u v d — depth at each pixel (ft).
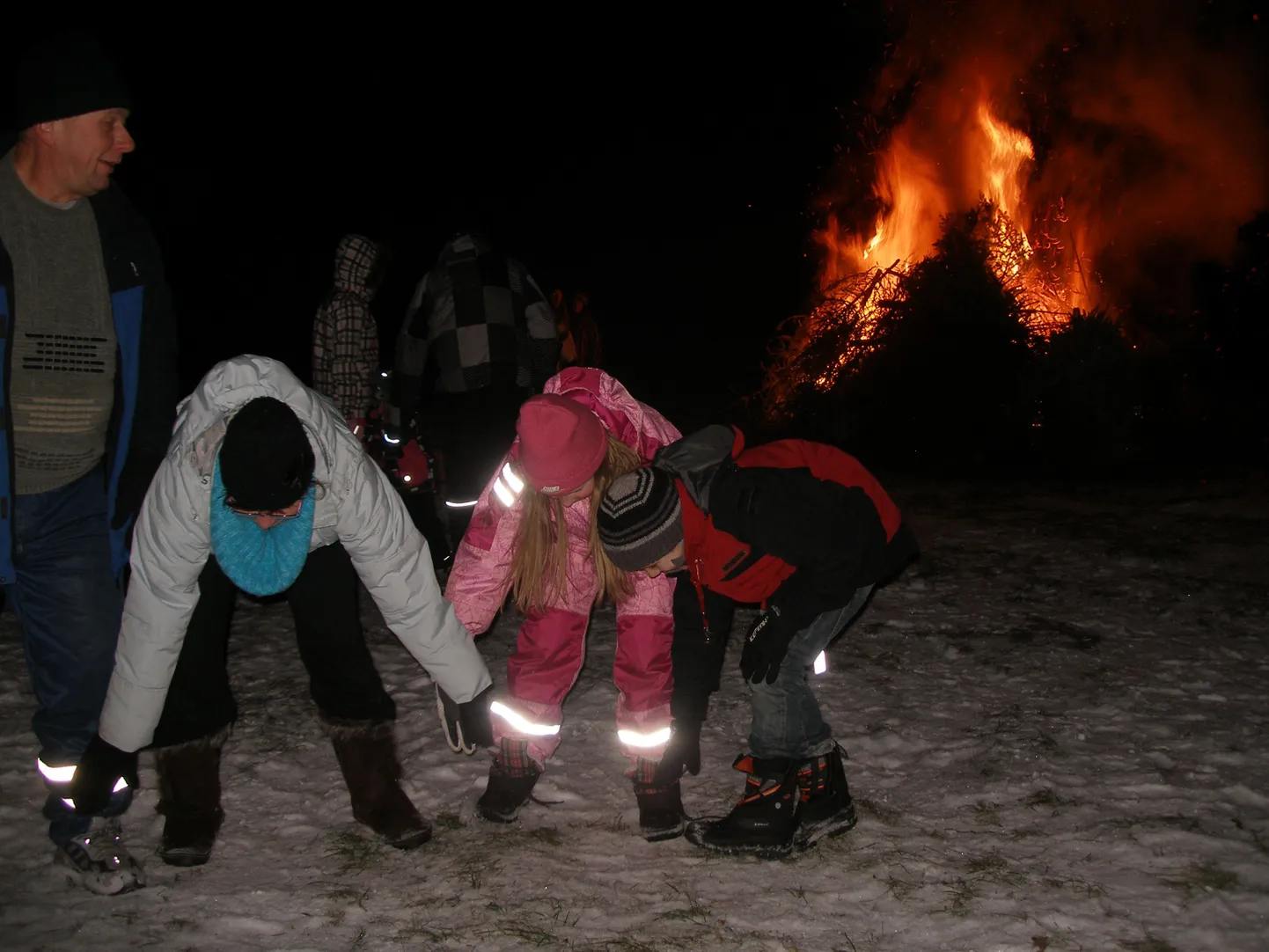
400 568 10.69
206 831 11.66
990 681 16.47
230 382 9.75
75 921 10.66
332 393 20.84
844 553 10.41
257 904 10.98
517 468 11.57
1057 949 10.05
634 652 11.98
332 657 11.50
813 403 37.29
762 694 11.59
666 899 11.04
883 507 11.03
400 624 10.93
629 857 11.85
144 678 10.18
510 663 12.48
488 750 12.55
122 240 10.44
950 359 35.35
